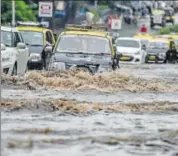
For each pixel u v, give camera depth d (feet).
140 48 253.65
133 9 588.50
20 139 59.06
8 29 139.13
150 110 86.89
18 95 96.02
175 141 64.18
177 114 84.43
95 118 77.36
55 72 118.52
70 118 76.38
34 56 169.07
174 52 282.77
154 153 58.29
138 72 182.60
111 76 117.80
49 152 54.95
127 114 82.38
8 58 124.16
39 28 182.91
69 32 134.72
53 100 89.66
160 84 122.42
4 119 73.20
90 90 106.63
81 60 127.34
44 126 69.15
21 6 318.86
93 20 339.16
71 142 59.93
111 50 132.67
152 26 530.27
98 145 59.47
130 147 59.93
